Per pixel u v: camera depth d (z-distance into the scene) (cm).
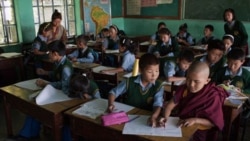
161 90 161
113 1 625
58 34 408
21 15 455
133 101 166
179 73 239
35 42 368
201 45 462
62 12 524
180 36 523
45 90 186
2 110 317
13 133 258
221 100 146
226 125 179
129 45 296
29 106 186
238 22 382
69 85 192
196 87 135
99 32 586
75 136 162
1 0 429
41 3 483
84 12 558
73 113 156
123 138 137
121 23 664
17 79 403
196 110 141
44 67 351
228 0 507
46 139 239
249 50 490
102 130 145
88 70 270
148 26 629
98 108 162
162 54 359
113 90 168
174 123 138
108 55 379
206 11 539
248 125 262
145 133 128
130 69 289
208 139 151
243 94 189
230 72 212
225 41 290
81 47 337
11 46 447
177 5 572
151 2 609
